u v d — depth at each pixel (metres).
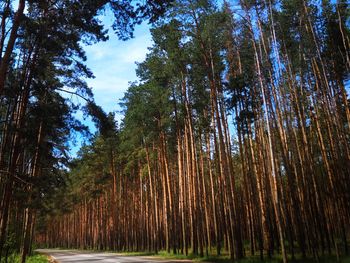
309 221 18.88
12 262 21.34
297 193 22.88
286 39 22.06
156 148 38.69
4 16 13.77
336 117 20.66
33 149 19.20
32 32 14.33
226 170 22.08
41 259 29.92
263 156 24.48
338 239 23.03
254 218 26.33
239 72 24.84
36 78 18.11
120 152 48.72
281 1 21.64
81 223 73.19
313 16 21.67
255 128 26.14
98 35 14.62
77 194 58.72
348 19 21.05
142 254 34.91
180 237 30.20
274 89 20.88
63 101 18.84
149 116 31.92
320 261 16.92
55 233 100.06
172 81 27.20
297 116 22.45
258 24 20.00
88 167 53.41
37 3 14.34
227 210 26.08
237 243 20.81
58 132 22.30
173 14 22.78
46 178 21.98
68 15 14.23
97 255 38.56
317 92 23.84
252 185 25.92
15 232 21.94
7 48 12.09
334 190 20.02
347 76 22.16
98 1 12.78
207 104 27.39
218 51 24.36
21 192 19.73
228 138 24.03
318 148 26.22
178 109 29.34
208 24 21.91
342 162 21.52
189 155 28.81
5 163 18.27
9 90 16.39
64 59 19.27
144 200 48.06
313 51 21.86
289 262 17.44
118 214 51.47
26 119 17.84
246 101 23.31
